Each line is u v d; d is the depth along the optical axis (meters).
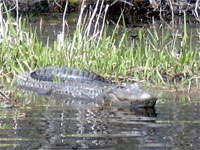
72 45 14.57
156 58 14.45
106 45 14.94
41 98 11.35
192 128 8.52
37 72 13.34
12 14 26.06
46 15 26.58
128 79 13.12
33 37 15.51
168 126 8.68
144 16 26.50
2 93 11.12
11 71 13.46
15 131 8.30
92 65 14.05
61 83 12.38
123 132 8.29
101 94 11.11
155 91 11.88
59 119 9.16
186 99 11.02
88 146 7.54
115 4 25.97
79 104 10.77
